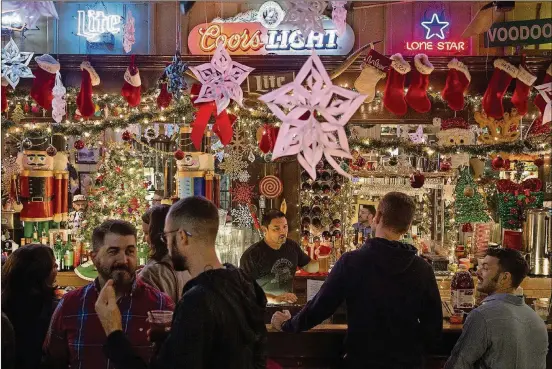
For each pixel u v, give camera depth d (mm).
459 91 4547
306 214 5984
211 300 1909
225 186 6645
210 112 4109
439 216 6016
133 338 2408
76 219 6133
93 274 5430
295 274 4648
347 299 3000
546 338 2908
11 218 5824
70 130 5320
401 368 2928
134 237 2488
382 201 3010
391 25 5246
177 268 2088
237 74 3369
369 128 6043
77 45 5305
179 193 5699
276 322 3289
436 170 6172
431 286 2988
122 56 4922
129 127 5996
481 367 2852
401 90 4395
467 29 4172
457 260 5781
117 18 5301
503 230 6008
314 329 3705
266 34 5125
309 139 2537
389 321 2914
